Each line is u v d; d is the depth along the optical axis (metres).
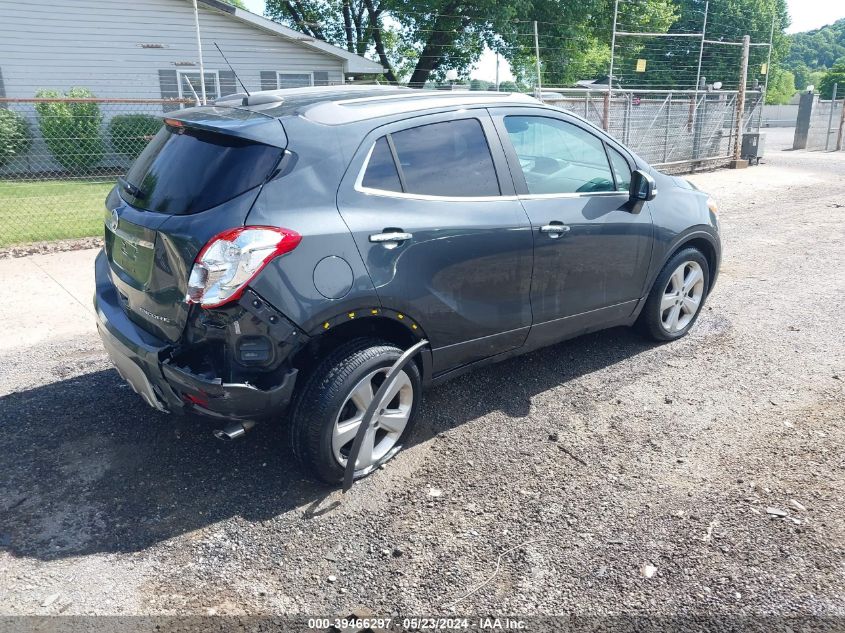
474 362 4.00
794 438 3.85
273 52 19.52
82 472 3.55
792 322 5.66
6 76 17.16
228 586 2.78
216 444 3.83
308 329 3.10
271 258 2.98
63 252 8.21
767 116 54.66
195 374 3.05
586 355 5.03
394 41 27.16
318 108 3.43
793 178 15.33
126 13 17.75
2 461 3.63
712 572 2.83
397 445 3.69
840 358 4.92
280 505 3.29
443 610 2.65
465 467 3.62
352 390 3.27
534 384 4.57
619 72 28.67
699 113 17.02
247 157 3.12
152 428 3.99
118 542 3.03
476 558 2.94
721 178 15.51
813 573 2.81
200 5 18.30
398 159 3.51
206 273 2.93
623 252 4.52
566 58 25.61
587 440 3.88
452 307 3.67
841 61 72.88
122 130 15.86
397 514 3.23
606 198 4.43
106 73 17.97
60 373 4.74
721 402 4.29
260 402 3.09
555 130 4.29
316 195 3.18
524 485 3.46
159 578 2.81
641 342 5.26
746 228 9.59
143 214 3.30
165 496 3.36
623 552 2.96
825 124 25.19
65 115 15.32
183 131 3.50
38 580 2.79
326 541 3.04
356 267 3.22
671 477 3.50
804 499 3.29
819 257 7.81
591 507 3.27
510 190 3.93
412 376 3.59
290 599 2.71
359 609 2.64
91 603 2.67
